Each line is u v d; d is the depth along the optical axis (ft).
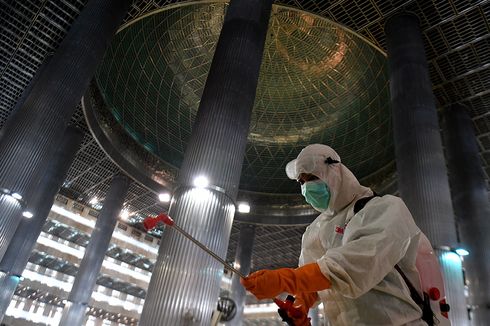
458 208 45.44
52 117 32.73
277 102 77.15
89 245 68.80
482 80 45.80
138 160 73.72
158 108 72.59
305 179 5.91
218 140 25.68
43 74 34.71
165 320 20.33
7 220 28.32
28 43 45.93
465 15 40.24
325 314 5.15
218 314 5.03
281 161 80.69
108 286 97.19
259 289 4.03
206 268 21.97
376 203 4.90
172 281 21.29
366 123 69.00
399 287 4.59
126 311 97.30
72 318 63.10
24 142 30.91
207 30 68.33
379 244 4.23
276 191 83.30
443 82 47.19
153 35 63.98
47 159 31.91
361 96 67.67
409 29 39.68
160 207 84.64
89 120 60.70
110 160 71.41
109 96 64.85
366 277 4.11
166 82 71.31
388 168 69.46
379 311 4.46
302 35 68.59
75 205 88.94
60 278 89.61
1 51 46.80
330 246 5.31
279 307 5.11
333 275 4.07
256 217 81.00
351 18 43.34
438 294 4.91
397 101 35.47
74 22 40.73
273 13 66.08
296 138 78.43
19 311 84.07
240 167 26.17
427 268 5.22
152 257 98.94
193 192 23.80
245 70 29.25
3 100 51.57
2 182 29.04
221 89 27.96
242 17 32.14
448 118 49.11
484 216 43.14
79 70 35.29
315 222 6.08
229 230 24.08
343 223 5.37
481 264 41.27
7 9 43.06
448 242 28.02
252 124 79.25
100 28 37.99
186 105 75.05
